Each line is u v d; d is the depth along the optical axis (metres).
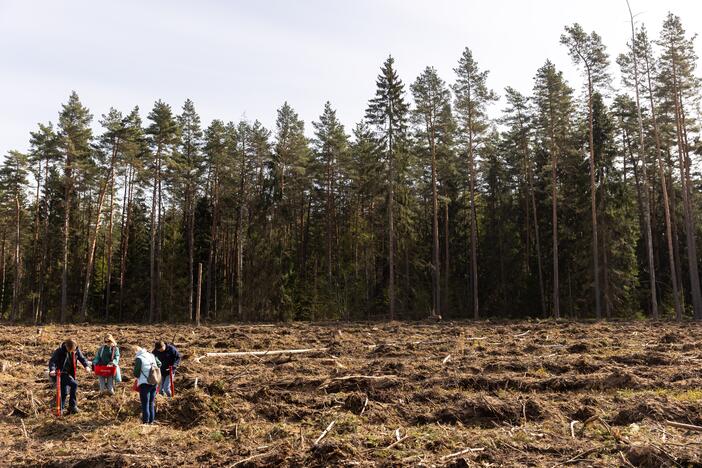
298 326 34.53
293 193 51.44
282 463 7.44
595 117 40.06
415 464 7.08
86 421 10.38
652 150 43.12
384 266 51.12
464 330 26.91
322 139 49.34
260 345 21.28
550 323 32.44
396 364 14.63
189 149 50.50
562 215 45.25
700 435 7.93
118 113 44.50
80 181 44.62
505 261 46.22
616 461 6.94
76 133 43.88
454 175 47.66
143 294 50.19
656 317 34.34
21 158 50.00
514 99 46.09
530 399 10.12
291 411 10.30
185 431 9.62
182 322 44.72
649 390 11.28
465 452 7.39
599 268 40.06
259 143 50.50
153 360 10.34
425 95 41.47
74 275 53.69
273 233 45.81
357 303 46.56
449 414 9.65
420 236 51.09
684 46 35.16
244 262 49.28
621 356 15.34
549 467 6.89
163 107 44.41
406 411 10.16
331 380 12.77
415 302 46.53
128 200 50.84
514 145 47.72
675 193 47.75
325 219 52.44
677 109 35.50
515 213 49.00
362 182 47.69
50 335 27.66
